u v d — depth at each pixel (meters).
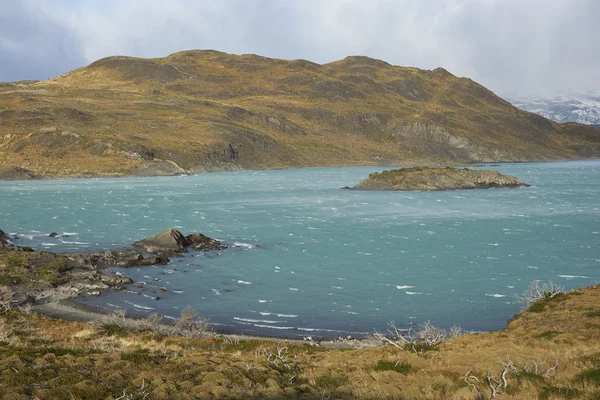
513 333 24.88
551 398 12.09
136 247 60.97
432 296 43.12
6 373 14.95
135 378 15.01
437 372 15.83
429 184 144.12
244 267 53.47
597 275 49.28
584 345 19.88
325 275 50.25
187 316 34.22
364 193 135.38
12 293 40.16
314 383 15.09
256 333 33.94
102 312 38.12
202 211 96.81
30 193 127.50
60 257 52.41
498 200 116.62
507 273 50.47
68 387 13.55
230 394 13.36
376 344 30.75
